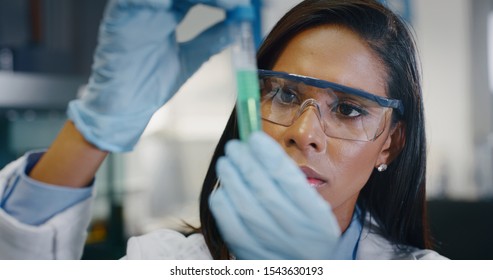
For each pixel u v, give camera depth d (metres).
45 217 0.74
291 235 0.60
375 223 0.95
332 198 0.76
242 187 0.60
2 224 0.71
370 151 0.78
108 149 0.72
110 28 0.67
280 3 1.00
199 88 2.29
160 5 0.65
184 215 2.05
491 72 2.71
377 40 0.80
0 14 1.84
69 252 0.77
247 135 0.60
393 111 0.81
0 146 1.83
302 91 0.76
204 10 1.45
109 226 1.96
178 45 0.75
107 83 0.70
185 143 2.30
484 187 2.60
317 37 0.79
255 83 0.61
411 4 2.02
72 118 0.72
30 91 1.76
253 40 0.63
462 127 2.62
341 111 0.76
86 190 0.75
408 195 0.92
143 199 2.17
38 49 1.89
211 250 0.90
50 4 1.91
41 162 0.74
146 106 0.73
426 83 2.52
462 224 1.39
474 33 2.68
